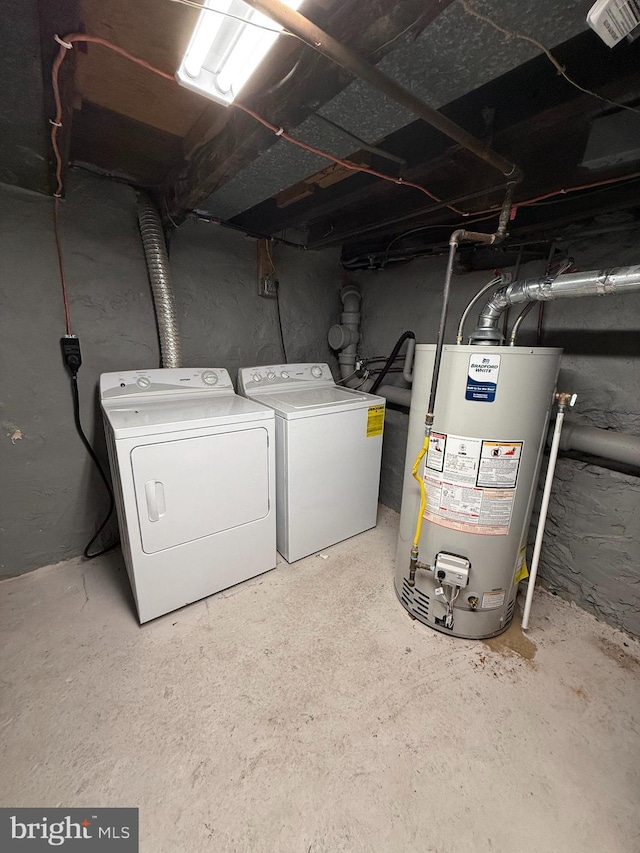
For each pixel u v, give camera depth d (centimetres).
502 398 123
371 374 267
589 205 131
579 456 155
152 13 85
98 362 182
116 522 203
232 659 137
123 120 127
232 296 223
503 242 168
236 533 169
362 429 204
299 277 253
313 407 181
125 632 148
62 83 89
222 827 92
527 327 174
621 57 81
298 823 93
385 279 249
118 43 95
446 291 123
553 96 92
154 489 142
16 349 162
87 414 183
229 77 84
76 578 179
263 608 162
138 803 96
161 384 185
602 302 147
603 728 116
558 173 118
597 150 104
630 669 135
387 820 94
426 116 84
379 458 219
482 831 92
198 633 148
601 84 85
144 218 176
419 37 73
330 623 155
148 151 147
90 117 125
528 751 109
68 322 170
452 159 115
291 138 105
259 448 167
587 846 90
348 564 194
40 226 158
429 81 86
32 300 162
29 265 158
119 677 129
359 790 100
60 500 185
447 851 89
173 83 107
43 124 104
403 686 128
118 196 174
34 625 150
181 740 111
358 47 73
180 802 97
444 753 109
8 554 176
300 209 178
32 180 143
